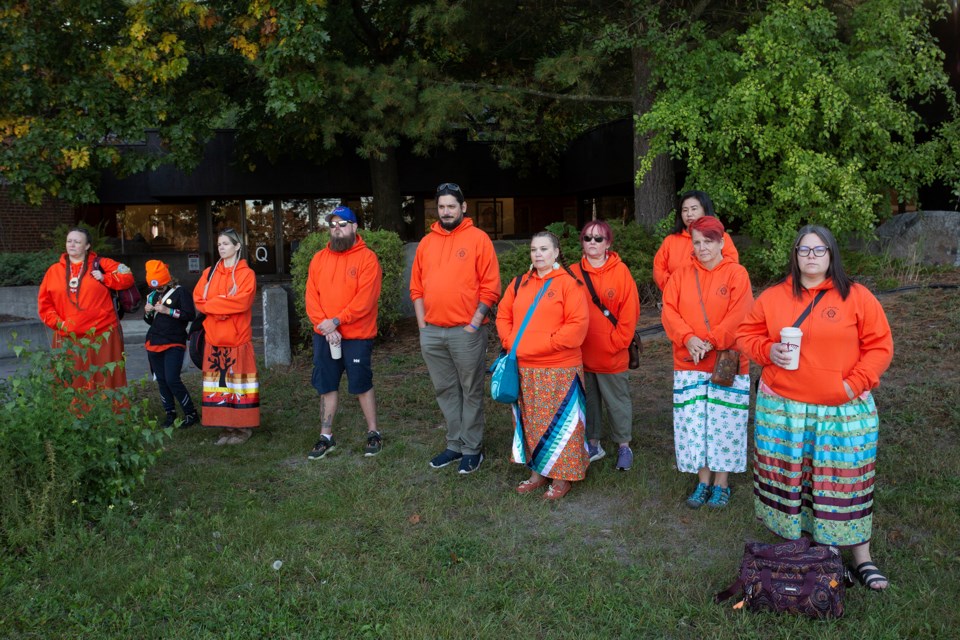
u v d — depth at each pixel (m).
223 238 5.95
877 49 9.62
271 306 8.99
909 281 9.41
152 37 11.88
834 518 3.51
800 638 3.18
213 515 4.57
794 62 9.23
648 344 8.62
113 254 20.22
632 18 11.02
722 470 4.43
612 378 5.19
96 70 12.01
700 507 4.53
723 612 3.38
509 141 15.00
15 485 4.19
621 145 17.23
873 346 3.46
